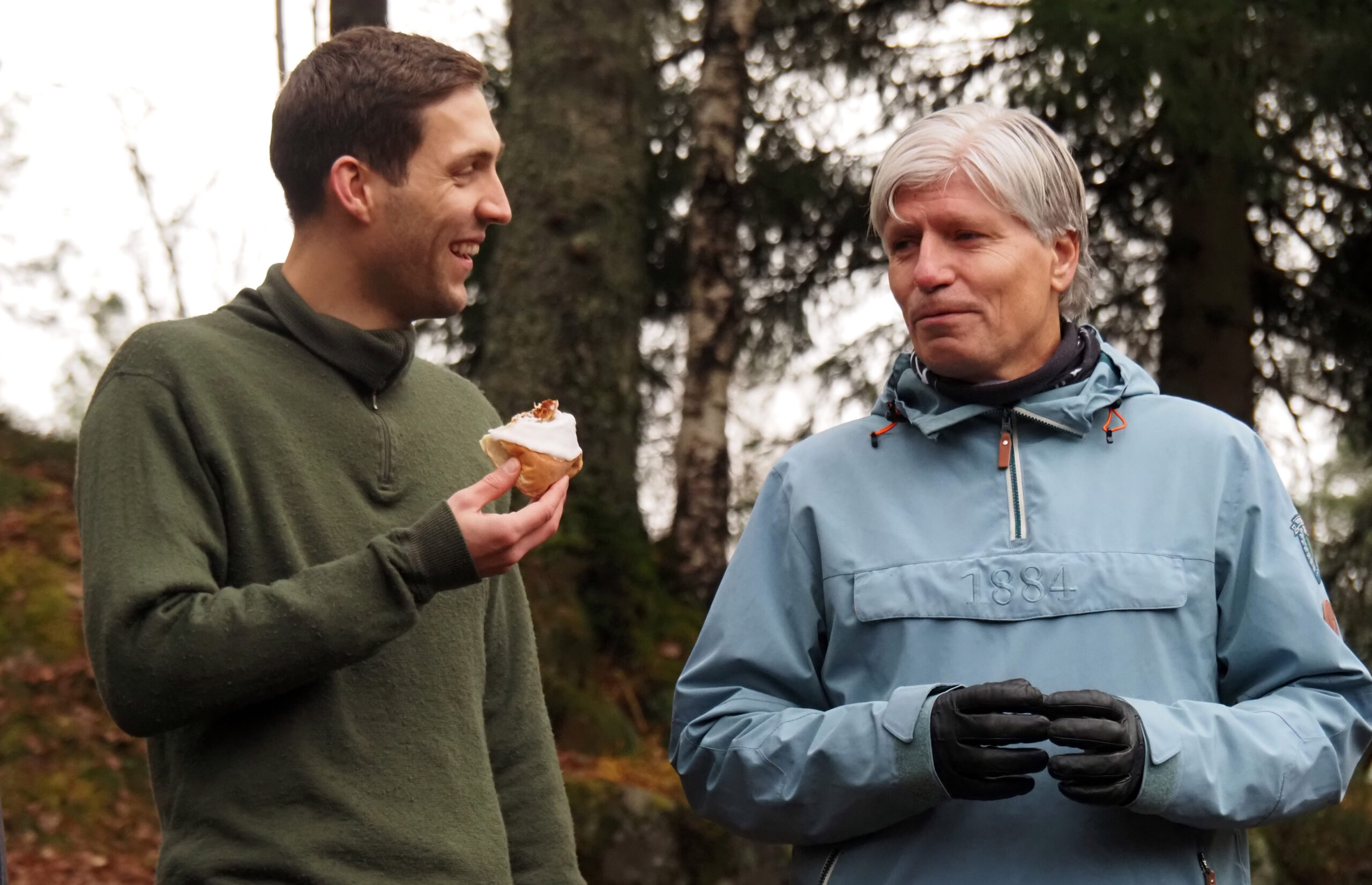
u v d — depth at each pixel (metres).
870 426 2.25
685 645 6.83
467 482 2.14
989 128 2.12
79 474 1.89
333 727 1.88
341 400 2.01
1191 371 8.62
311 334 2.00
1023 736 1.81
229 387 1.91
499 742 2.23
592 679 6.44
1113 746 1.80
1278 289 9.07
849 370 8.75
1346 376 8.94
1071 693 1.83
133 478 1.82
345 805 1.85
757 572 2.24
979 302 2.08
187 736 1.88
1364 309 8.66
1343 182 8.38
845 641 2.11
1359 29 7.55
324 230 2.03
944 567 2.06
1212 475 2.09
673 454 8.84
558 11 7.41
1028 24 7.41
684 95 8.72
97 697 6.57
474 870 1.92
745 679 2.21
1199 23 7.27
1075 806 1.96
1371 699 2.04
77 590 7.21
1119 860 1.94
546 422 1.99
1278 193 8.21
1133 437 2.13
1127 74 7.26
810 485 2.22
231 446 1.89
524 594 2.34
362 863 1.84
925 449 2.17
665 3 8.87
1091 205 8.55
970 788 1.85
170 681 1.72
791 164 8.47
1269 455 2.16
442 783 1.94
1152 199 8.70
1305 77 7.76
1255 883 6.99
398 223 1.99
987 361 2.11
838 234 8.66
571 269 7.12
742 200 8.27
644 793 5.63
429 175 1.99
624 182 7.35
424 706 1.96
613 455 7.07
